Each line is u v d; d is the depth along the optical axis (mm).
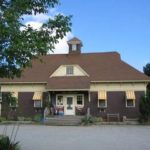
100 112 47531
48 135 27719
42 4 12273
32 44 11180
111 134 28938
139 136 27172
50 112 47656
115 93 47750
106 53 53906
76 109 47844
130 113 47062
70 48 54156
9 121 44344
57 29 12234
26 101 49188
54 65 52281
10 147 15617
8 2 11766
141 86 47500
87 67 51031
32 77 49781
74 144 21703
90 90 48062
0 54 11039
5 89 49719
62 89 46938
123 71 49344
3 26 10664
